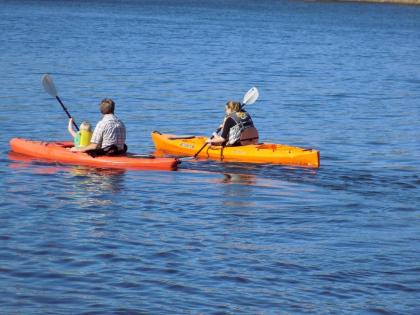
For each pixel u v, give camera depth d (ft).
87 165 114.11
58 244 78.28
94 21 545.03
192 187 104.83
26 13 596.70
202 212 92.84
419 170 122.11
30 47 323.98
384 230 88.38
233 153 121.90
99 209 92.27
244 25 590.14
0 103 177.27
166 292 66.80
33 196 96.94
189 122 163.22
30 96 189.47
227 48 376.07
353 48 417.90
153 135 132.57
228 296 66.44
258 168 117.39
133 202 96.02
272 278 71.10
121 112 172.55
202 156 124.16
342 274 72.90
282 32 525.75
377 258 78.02
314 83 246.88
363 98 215.51
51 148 117.39
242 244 80.89
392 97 220.64
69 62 275.39
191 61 302.04
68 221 86.69
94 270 71.36
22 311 62.08
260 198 100.63
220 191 103.45
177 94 205.77
